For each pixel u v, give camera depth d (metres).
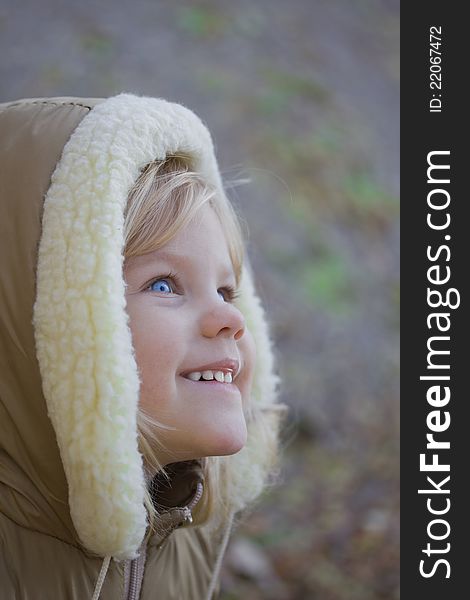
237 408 1.19
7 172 1.14
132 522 1.07
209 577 1.51
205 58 4.69
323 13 5.98
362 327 3.91
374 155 4.90
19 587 1.14
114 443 1.05
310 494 3.06
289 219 4.14
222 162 4.07
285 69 5.07
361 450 3.36
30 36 4.14
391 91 5.50
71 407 1.05
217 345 1.18
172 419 1.14
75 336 1.05
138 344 1.13
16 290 1.10
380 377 3.78
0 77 3.79
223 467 1.44
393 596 2.59
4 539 1.14
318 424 3.40
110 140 1.13
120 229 1.10
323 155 4.61
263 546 2.73
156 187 1.20
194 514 1.36
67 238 1.08
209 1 5.32
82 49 4.19
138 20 4.69
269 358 1.48
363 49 5.75
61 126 1.17
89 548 1.12
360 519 2.95
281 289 3.81
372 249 4.36
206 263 1.20
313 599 2.54
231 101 4.48
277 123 4.56
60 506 1.15
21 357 1.10
